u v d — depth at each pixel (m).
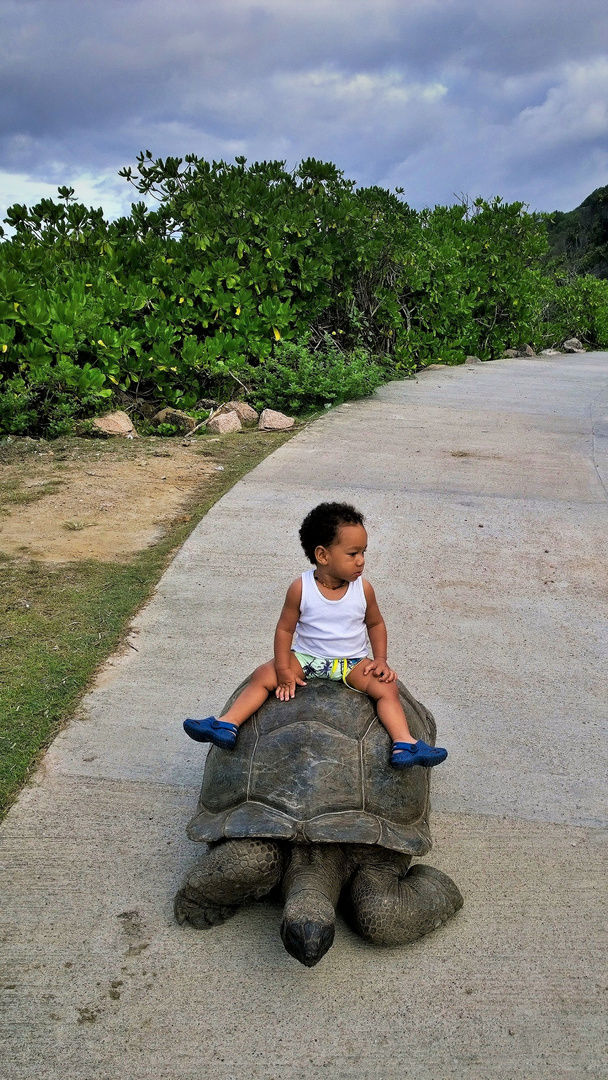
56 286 9.96
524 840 3.58
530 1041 2.74
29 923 3.12
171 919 3.16
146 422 10.23
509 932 3.14
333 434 9.38
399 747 3.13
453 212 18.00
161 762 3.98
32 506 7.17
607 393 12.58
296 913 2.62
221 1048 2.69
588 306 21.98
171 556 6.20
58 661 4.77
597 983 2.95
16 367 9.59
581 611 5.55
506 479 7.89
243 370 10.92
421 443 9.09
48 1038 2.71
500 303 17.41
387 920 2.92
